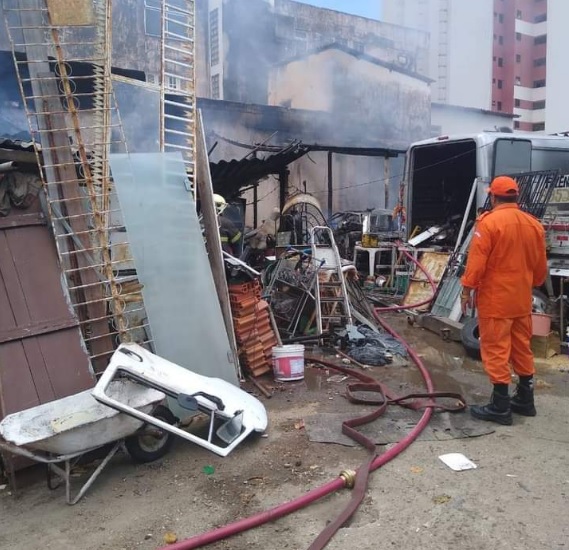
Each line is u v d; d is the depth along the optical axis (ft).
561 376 16.16
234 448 11.16
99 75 13.76
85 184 13.17
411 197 32.40
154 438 11.12
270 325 17.60
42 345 11.53
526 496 9.42
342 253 36.45
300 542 8.34
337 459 10.95
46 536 8.76
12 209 12.09
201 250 13.82
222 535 8.40
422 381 16.07
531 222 12.44
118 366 10.23
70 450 9.41
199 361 13.47
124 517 9.20
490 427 12.37
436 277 26.30
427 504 9.24
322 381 16.02
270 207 51.60
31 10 12.34
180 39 15.46
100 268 12.94
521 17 132.26
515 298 12.19
